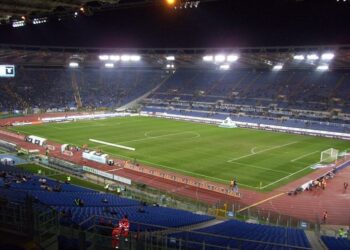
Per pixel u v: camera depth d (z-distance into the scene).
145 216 21.86
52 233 12.41
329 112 77.62
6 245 10.89
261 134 69.94
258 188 39.31
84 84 106.19
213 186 38.34
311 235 22.75
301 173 44.78
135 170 44.34
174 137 64.19
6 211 13.48
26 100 92.69
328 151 52.38
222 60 86.88
